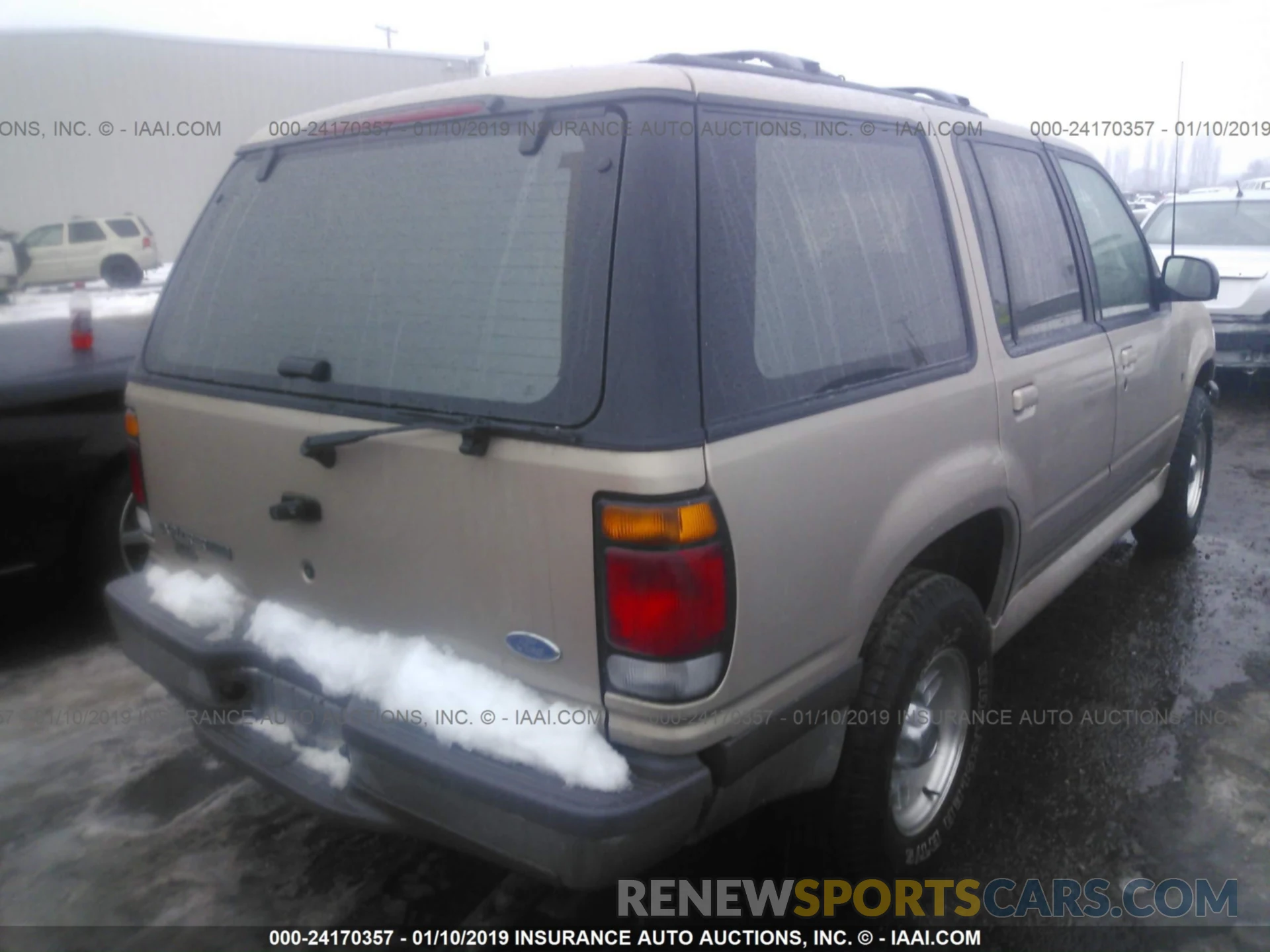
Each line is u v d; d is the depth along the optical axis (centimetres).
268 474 242
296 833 303
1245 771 326
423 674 213
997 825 302
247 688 256
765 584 201
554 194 204
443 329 213
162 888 279
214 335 264
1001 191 311
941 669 275
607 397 186
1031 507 308
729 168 209
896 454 238
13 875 285
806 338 219
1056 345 320
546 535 194
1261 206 922
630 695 191
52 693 384
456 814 202
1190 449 477
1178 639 418
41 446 394
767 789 221
